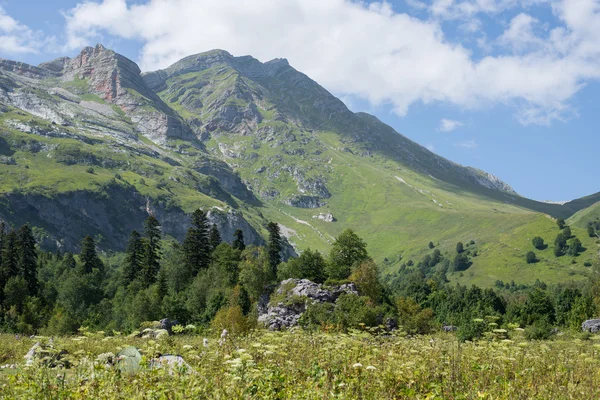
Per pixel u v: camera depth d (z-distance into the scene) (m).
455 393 12.91
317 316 63.12
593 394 12.68
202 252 125.19
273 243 115.25
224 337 18.47
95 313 102.94
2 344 25.30
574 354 17.70
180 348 17.92
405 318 68.56
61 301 110.38
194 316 88.81
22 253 111.62
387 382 13.45
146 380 12.13
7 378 13.80
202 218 128.12
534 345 20.16
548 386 13.36
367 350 16.95
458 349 17.50
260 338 17.28
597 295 92.75
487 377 14.23
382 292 89.50
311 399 11.75
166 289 105.56
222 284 101.19
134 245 127.38
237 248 126.88
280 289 78.56
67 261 147.88
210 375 12.59
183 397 11.00
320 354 16.27
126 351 14.84
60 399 11.61
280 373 13.86
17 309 97.06
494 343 16.34
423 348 18.00
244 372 12.08
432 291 141.00
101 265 138.12
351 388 12.65
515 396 12.55
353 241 101.31
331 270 98.69
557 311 105.44
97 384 12.22
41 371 12.55
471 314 74.94
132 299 97.62
